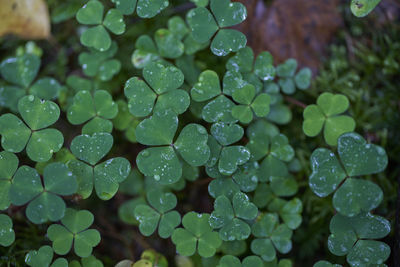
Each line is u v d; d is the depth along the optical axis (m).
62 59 0.45
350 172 0.38
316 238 0.42
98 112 0.40
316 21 0.45
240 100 0.39
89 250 0.38
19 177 0.38
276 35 0.44
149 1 0.39
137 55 0.41
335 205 0.38
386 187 0.42
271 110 0.41
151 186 0.42
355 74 0.44
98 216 0.43
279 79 0.42
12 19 0.42
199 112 0.41
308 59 0.44
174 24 0.41
